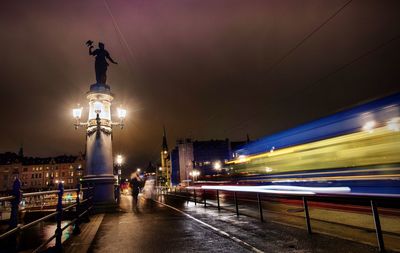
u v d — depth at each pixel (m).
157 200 22.47
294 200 13.57
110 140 15.12
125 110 14.52
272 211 11.62
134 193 17.97
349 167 8.95
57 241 5.96
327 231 7.18
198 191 30.62
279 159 13.29
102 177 14.14
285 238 6.65
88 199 10.92
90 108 15.16
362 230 7.04
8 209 15.81
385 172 7.84
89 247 6.37
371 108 8.47
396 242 5.80
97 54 16.03
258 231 7.62
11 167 107.56
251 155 17.12
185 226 8.89
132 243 6.74
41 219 4.72
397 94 7.85
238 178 19.44
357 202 9.66
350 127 9.06
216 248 6.01
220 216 10.97
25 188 106.81
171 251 5.89
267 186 13.45
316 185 10.34
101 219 11.16
